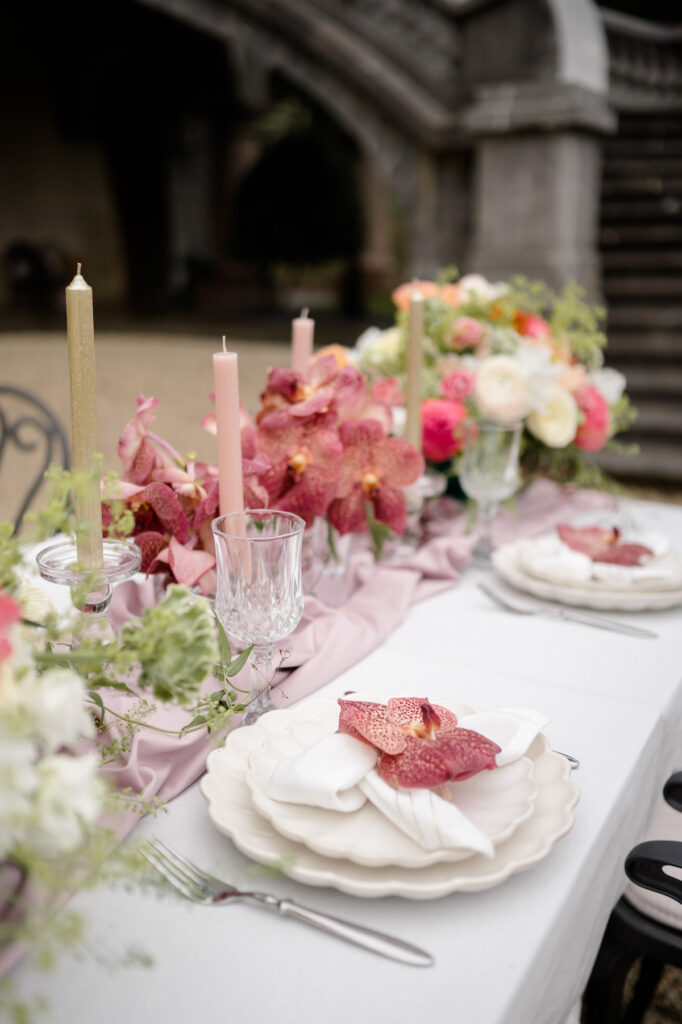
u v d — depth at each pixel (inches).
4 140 374.9
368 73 263.0
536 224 213.2
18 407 193.0
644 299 218.4
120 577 31.4
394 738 29.7
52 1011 23.2
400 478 45.2
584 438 65.7
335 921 25.6
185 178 406.3
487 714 32.8
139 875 23.7
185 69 368.5
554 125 205.8
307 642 42.7
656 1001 58.4
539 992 26.4
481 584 53.7
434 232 270.1
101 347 256.2
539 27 211.8
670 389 193.6
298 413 41.7
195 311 378.6
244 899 26.8
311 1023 23.0
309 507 43.1
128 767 30.0
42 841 19.2
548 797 30.0
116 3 339.0
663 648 46.5
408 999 23.7
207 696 31.4
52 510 24.8
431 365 64.4
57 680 20.7
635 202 238.8
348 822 28.2
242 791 30.3
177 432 165.2
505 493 57.1
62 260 387.5
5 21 360.2
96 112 387.2
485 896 27.4
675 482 187.6
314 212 421.7
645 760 37.1
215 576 38.8
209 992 23.8
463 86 246.7
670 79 297.1
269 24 270.1
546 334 69.4
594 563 52.5
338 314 373.4
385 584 51.5
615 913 41.7
